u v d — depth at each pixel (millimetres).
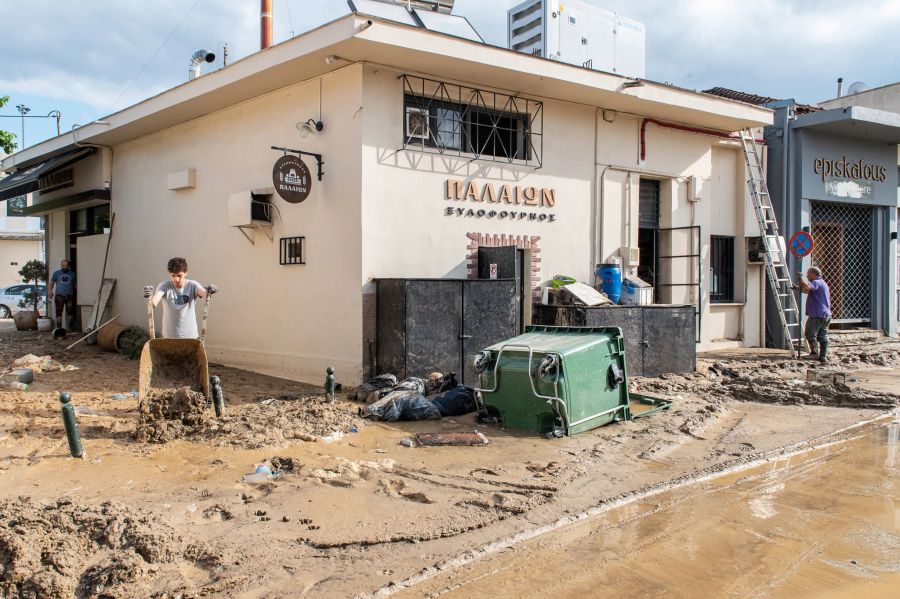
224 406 8156
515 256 10266
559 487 5645
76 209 17703
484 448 6812
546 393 7234
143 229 14391
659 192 13977
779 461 6574
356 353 9750
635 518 5055
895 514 5152
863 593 3910
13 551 3943
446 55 9445
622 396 7965
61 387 9453
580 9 14383
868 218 17031
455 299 9586
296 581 3963
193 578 3984
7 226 33781
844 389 9750
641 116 13109
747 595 3887
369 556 4316
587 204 12430
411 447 6805
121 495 5223
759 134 15516
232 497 5254
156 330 13133
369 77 9727
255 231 11453
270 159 11164
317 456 6371
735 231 15367
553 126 11922
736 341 15102
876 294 16969
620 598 3848
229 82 10656
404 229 10125
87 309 16453
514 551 4457
